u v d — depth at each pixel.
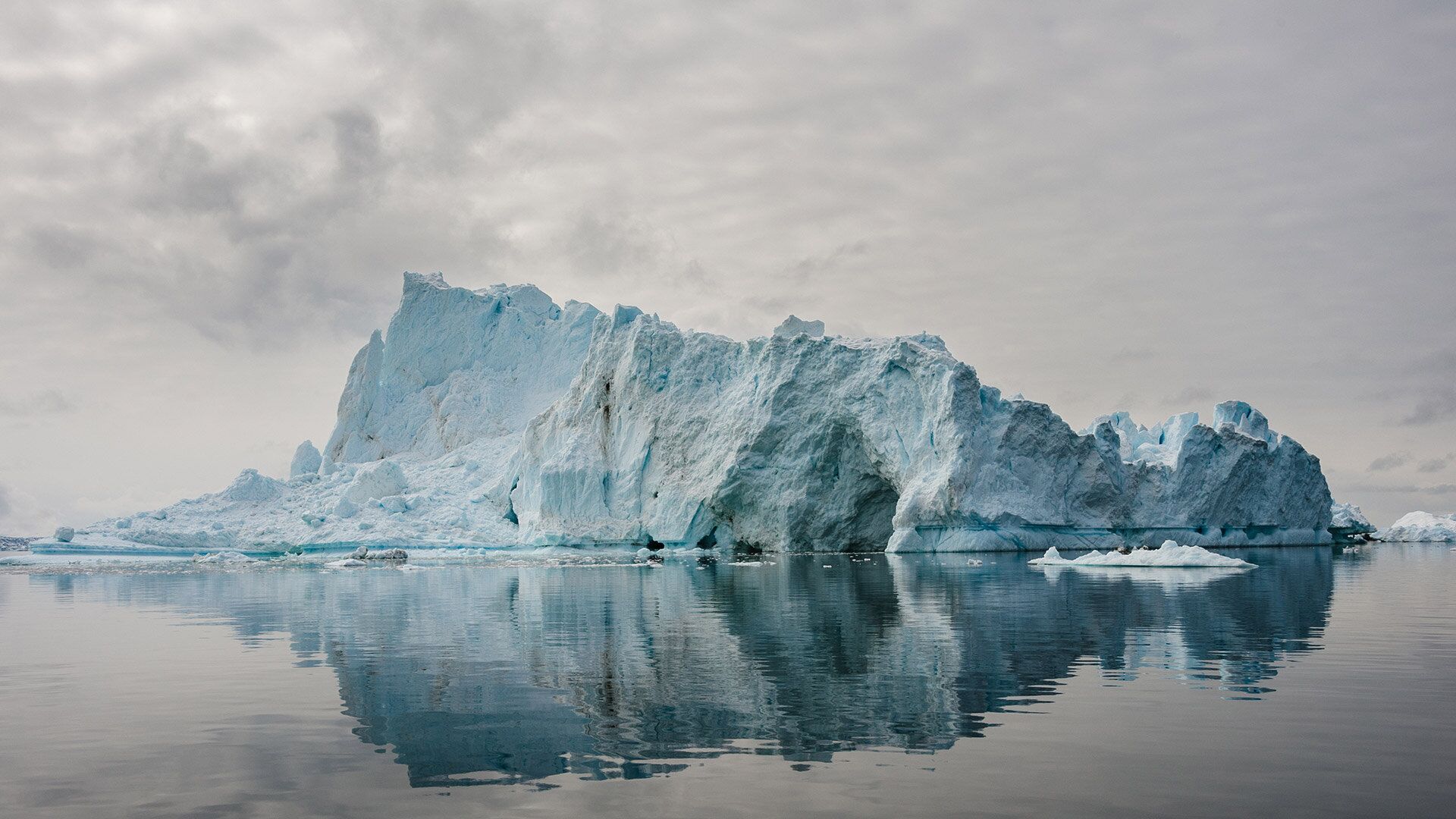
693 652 17.19
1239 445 78.31
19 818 8.34
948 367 68.38
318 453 106.31
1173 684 13.73
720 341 83.44
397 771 9.67
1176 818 8.00
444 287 109.00
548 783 9.18
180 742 10.88
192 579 44.28
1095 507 73.00
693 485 78.81
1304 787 8.80
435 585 37.75
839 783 9.03
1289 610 23.92
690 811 8.30
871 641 18.53
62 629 22.39
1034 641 18.34
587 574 46.38
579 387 89.38
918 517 66.50
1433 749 10.05
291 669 15.78
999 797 8.57
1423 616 22.55
